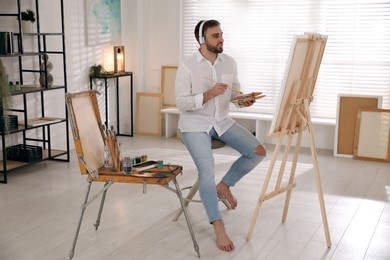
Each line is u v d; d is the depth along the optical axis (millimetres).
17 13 5168
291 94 3283
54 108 5867
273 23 6469
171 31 7020
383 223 3814
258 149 3668
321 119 6238
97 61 6555
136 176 3158
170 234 3564
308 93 3473
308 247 3365
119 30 6961
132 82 7035
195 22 6887
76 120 3199
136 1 6953
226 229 3662
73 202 4230
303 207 4141
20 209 4059
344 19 6109
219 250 3305
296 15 6340
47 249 3312
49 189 4574
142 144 6547
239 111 6770
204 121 3619
